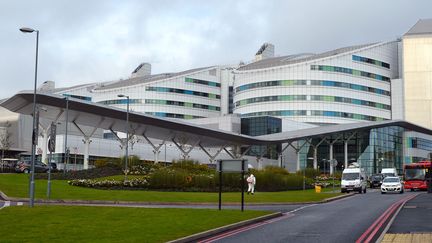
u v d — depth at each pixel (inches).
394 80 5196.9
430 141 4862.2
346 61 4849.9
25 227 696.4
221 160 1058.1
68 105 2490.2
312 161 4146.2
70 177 2100.1
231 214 941.8
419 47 5128.0
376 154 3956.7
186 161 2532.0
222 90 6033.5
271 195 1696.6
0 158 3405.5
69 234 634.8
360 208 1201.4
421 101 5064.0
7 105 2551.7
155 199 1403.8
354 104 4835.1
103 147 3791.8
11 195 1353.3
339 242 595.8
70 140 3582.7
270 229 757.9
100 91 5713.6
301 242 599.8
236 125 4343.0
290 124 4458.7
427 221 834.8
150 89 5536.4
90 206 1027.9
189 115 5718.5
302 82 4717.0
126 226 725.9
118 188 1803.6
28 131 4175.7
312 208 1234.6
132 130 3034.0
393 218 893.8
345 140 3902.6
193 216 882.1
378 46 5142.7
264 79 4849.9
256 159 3676.2
